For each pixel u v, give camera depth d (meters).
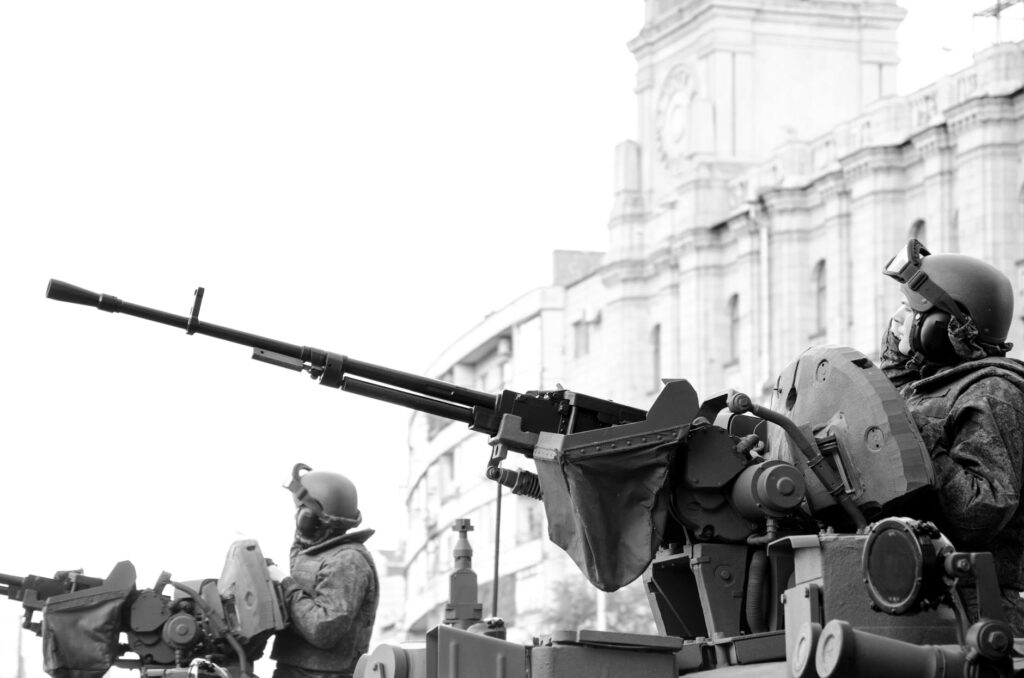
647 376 77.56
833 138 66.69
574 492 10.05
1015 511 9.44
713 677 9.41
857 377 9.67
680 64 77.12
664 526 10.20
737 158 74.94
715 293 73.12
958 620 7.94
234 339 11.31
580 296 82.56
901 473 9.37
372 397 11.10
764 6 75.81
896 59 76.44
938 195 59.78
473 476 85.81
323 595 15.29
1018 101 57.22
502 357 88.75
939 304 9.73
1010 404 9.44
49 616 15.88
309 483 15.55
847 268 65.38
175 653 15.70
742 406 9.62
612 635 9.49
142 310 11.34
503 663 9.60
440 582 89.75
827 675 7.89
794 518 10.12
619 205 78.44
